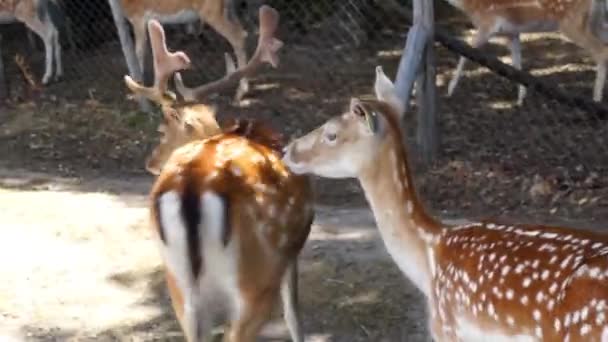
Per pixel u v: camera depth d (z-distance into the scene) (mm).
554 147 13688
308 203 7777
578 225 11141
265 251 7277
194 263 6922
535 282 5945
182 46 19719
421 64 13117
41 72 19516
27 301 10047
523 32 15930
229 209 6996
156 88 8688
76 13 20281
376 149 6930
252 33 19500
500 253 6215
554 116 14852
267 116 16062
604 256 5680
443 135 14406
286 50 19078
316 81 17500
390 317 9430
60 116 16906
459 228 6680
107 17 20266
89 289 10281
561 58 17984
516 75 14336
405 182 6914
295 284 7992
